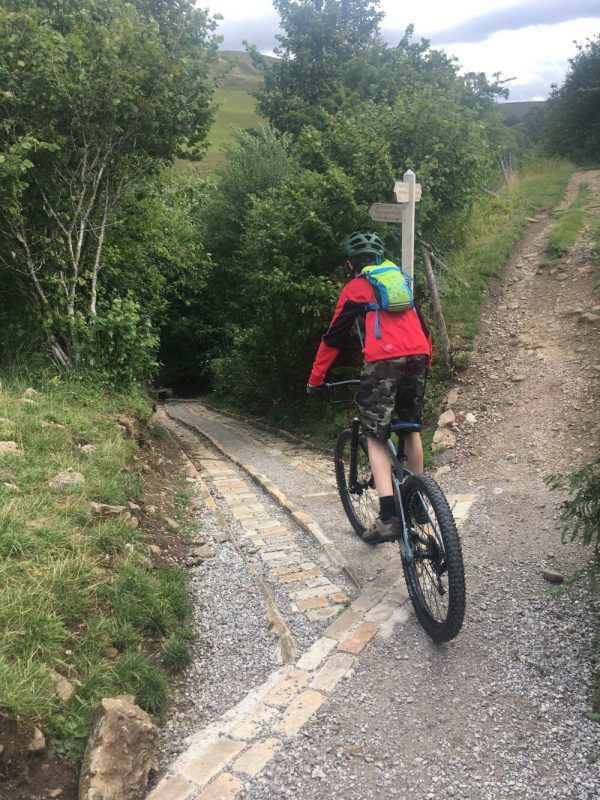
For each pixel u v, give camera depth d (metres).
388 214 6.22
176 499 5.44
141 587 3.33
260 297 10.94
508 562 3.96
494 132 21.97
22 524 3.37
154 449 7.21
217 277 22.62
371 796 2.18
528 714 2.57
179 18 8.66
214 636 3.34
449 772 2.28
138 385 8.52
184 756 2.42
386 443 3.71
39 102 7.20
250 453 8.84
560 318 9.10
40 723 2.32
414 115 9.14
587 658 2.90
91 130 7.63
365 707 2.66
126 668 2.76
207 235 21.50
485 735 2.46
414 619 3.36
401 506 3.47
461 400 7.67
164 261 12.48
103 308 9.34
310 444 9.28
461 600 2.85
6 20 6.89
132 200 9.52
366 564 4.21
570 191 17.31
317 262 9.49
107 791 2.13
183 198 12.00
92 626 2.91
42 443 4.79
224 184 21.47
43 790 2.16
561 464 5.59
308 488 6.36
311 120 20.58
